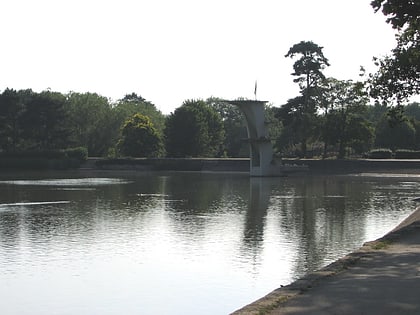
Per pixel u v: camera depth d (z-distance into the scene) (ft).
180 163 326.65
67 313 46.55
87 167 346.33
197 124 362.33
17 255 68.69
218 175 273.13
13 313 46.50
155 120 440.45
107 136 401.49
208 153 373.81
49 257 67.51
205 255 69.00
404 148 375.66
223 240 79.36
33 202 132.87
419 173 258.37
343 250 71.97
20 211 114.01
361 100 283.38
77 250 71.77
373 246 52.49
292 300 32.63
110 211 114.42
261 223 96.43
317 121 300.61
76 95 419.54
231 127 518.37
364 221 98.94
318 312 30.07
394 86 92.38
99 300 50.06
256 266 63.00
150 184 202.18
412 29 86.84
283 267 62.49
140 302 49.47
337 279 38.32
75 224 94.84
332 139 297.33
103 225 93.81
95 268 61.98
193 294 51.90
